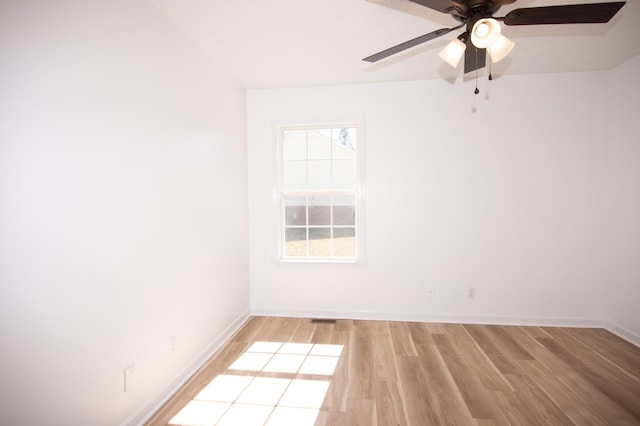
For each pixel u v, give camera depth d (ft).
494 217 10.00
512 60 8.73
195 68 7.57
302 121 10.68
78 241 4.33
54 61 3.98
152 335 5.92
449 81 10.05
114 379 4.97
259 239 11.03
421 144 10.22
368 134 10.43
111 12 4.91
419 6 6.15
